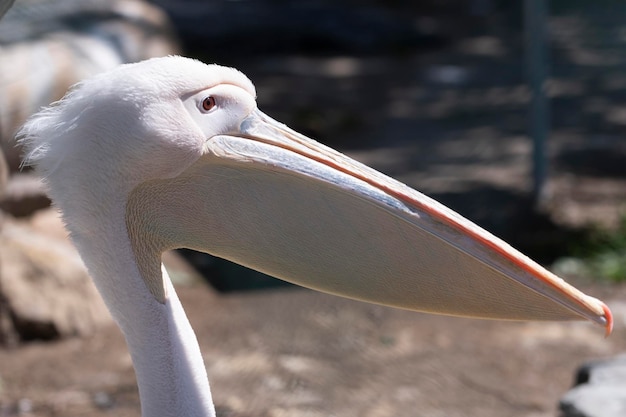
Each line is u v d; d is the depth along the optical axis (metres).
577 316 2.87
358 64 20.36
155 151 2.87
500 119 15.25
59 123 2.90
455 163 12.89
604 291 8.46
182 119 2.89
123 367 7.12
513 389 6.84
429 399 6.70
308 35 21.80
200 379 3.00
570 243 9.59
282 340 7.62
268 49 21.59
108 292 2.99
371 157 13.36
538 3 10.82
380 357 7.37
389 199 2.88
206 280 9.05
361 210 2.89
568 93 16.45
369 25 22.27
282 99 16.84
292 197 2.93
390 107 16.42
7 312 7.48
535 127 10.94
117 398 6.62
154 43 11.95
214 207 2.97
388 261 2.95
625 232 9.59
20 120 9.30
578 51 19.89
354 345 7.58
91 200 2.91
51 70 9.81
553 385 6.90
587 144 13.27
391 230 2.90
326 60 20.84
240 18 23.11
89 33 10.94
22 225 8.57
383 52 21.56
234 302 8.45
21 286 7.58
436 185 11.94
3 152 8.90
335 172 2.90
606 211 10.57
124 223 2.94
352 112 15.71
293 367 7.16
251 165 2.92
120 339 7.59
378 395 6.76
